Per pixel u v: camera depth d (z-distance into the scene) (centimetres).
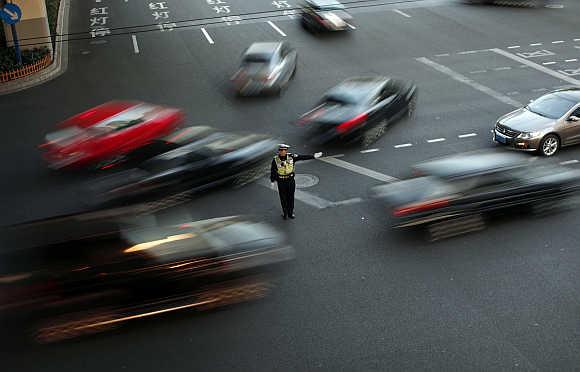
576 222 1427
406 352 1038
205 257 1160
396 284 1222
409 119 2058
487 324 1102
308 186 1638
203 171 1595
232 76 2381
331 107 1920
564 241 1354
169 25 3133
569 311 1130
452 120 2038
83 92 2380
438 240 1371
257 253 1209
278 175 1420
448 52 2697
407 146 1864
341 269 1275
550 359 1014
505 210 1439
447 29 2998
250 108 2188
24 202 1598
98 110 1958
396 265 1284
